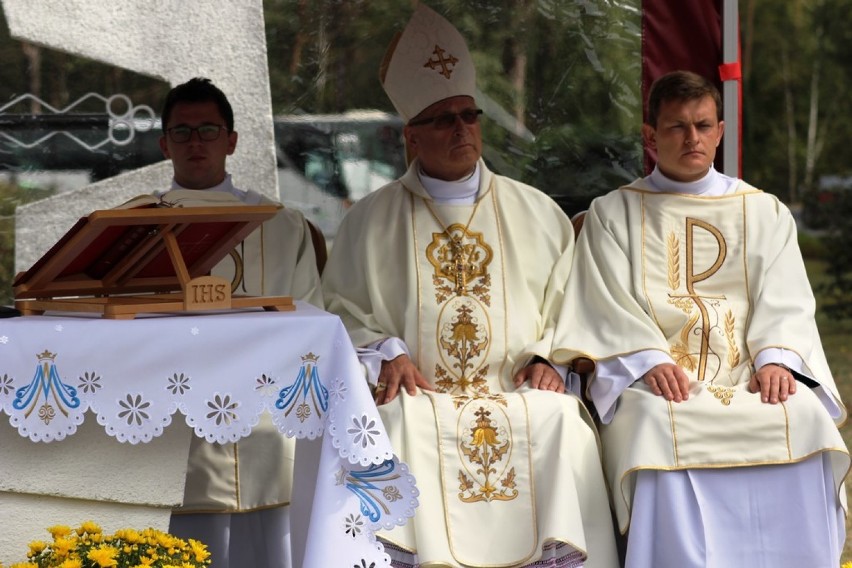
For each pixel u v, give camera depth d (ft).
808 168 84.89
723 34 22.86
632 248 20.08
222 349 14.35
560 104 23.77
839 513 18.44
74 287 15.74
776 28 86.07
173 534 18.20
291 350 14.62
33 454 14.64
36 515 14.80
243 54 23.26
